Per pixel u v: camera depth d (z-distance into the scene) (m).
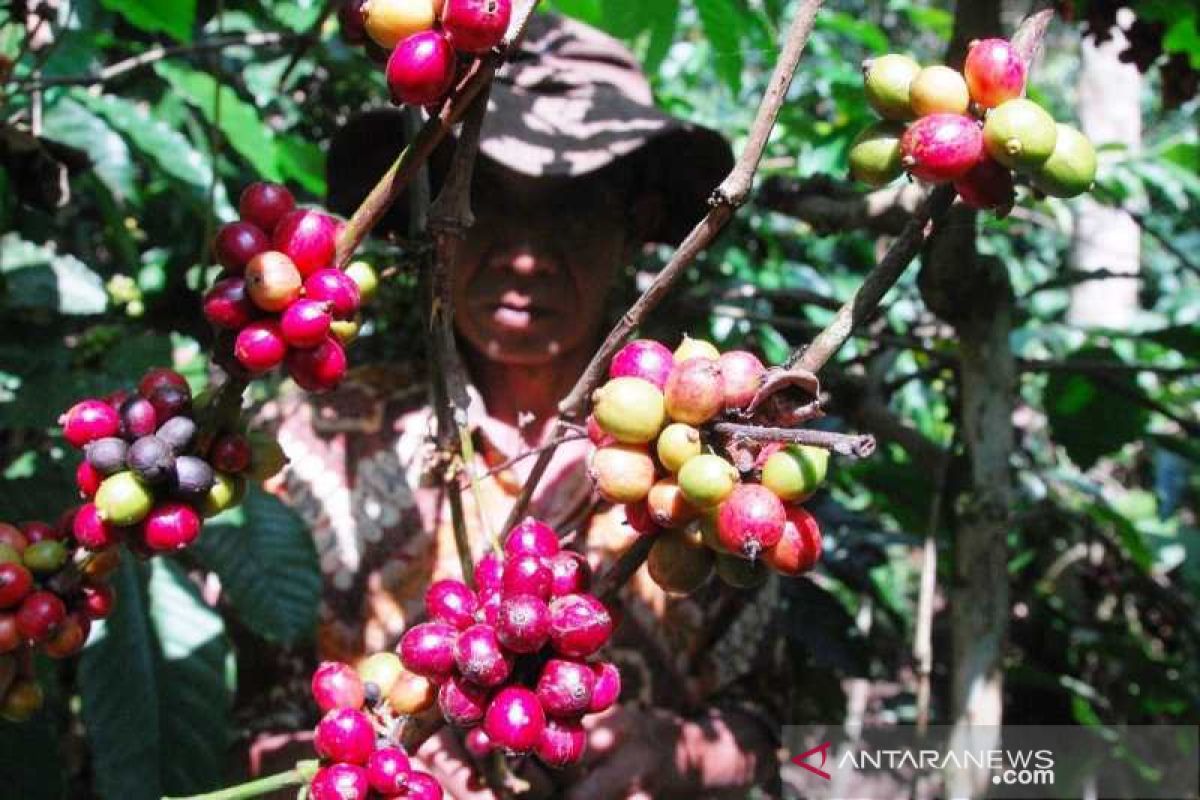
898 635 2.46
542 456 0.92
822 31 2.69
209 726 1.28
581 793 1.39
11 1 1.41
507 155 1.37
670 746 1.49
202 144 1.92
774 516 0.71
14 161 1.43
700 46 2.67
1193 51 1.48
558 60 1.54
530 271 1.44
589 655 0.78
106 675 1.26
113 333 1.64
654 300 0.84
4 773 1.23
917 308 2.43
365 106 2.25
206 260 1.40
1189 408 2.51
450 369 0.98
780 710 1.73
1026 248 2.97
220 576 1.34
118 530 0.83
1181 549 2.52
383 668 0.90
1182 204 2.02
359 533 1.53
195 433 0.82
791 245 2.45
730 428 0.73
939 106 0.78
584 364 1.60
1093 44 1.48
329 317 0.77
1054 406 2.05
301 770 0.82
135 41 1.95
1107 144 2.01
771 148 2.37
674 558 0.80
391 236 0.97
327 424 1.57
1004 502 1.45
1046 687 2.19
